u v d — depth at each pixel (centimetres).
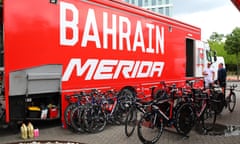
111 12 776
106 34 759
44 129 719
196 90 721
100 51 741
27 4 587
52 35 629
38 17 604
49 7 625
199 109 713
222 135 685
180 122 650
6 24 555
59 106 662
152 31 945
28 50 587
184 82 1139
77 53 682
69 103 675
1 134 664
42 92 617
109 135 674
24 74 583
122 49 812
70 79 670
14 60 566
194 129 736
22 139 625
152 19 945
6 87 560
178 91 697
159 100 636
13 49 565
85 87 703
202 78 1291
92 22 718
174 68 1071
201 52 1303
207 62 1384
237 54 3850
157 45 970
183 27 1141
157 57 970
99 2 739
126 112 742
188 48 1229
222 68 1181
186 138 654
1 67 636
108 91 760
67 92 664
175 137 662
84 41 698
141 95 889
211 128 747
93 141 621
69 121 681
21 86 580
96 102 710
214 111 766
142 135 593
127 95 818
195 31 1252
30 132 638
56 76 639
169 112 641
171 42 1053
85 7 702
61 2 648
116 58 792
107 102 738
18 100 591
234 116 919
